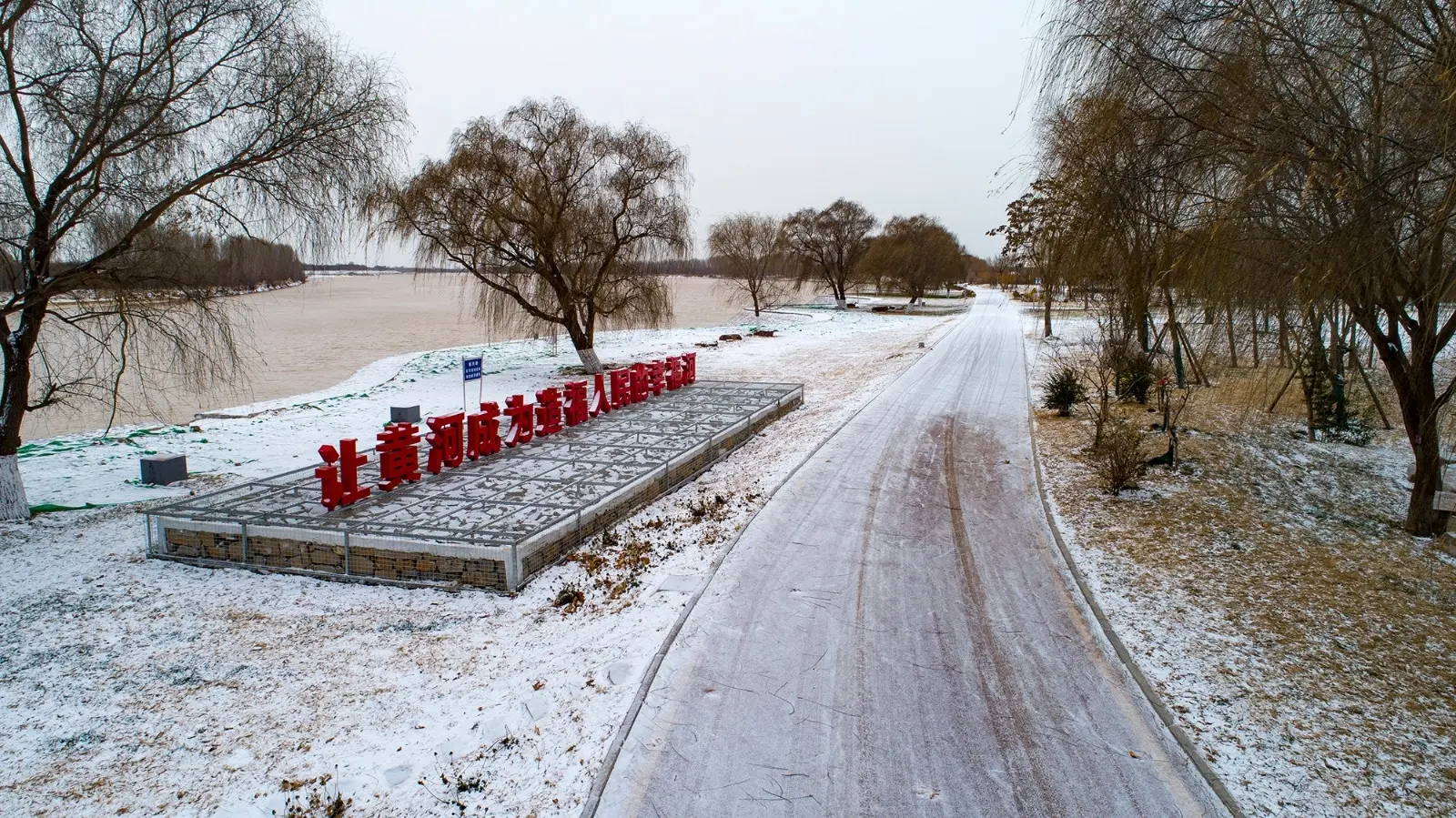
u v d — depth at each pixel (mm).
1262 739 5895
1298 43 7082
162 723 6496
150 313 12820
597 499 10938
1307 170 7164
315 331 49281
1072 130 10086
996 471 13883
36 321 11961
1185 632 7613
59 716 6625
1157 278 9984
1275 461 14141
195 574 9695
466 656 7520
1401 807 5125
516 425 15266
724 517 11516
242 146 12805
